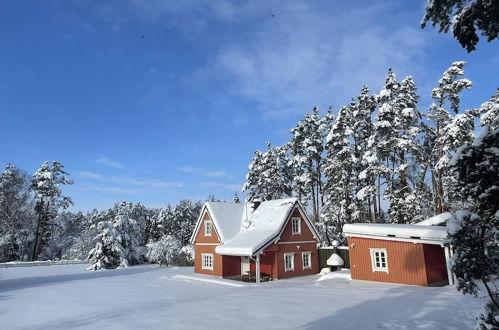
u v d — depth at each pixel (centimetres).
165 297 1862
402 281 1997
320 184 4581
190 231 6550
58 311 1548
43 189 5381
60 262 5288
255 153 5278
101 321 1265
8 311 1580
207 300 1634
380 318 1140
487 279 652
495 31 743
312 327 1069
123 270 4041
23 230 5559
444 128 2930
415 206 2988
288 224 2853
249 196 5153
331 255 2934
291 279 2638
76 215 10256
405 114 3059
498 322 618
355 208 3600
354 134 3944
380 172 3216
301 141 4634
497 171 590
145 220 7831
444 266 2066
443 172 3089
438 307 1257
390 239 2069
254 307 1412
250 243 2567
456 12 763
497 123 2359
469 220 627
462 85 2958
